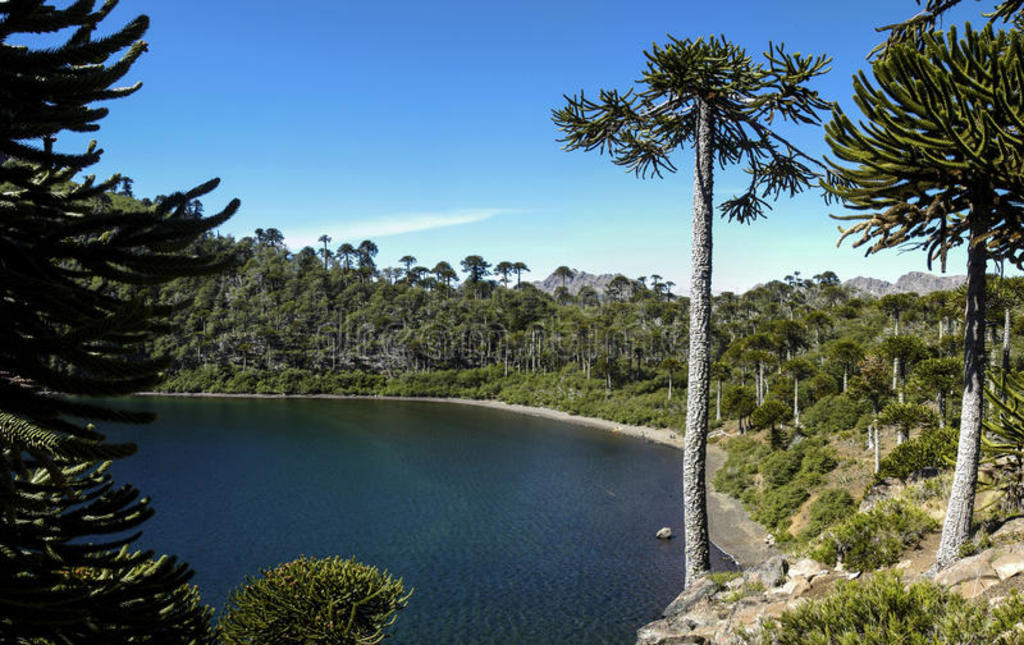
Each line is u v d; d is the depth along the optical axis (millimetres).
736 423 69875
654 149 18438
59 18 3588
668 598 30219
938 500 15625
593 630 26797
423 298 183500
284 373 143750
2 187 4387
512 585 31953
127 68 3922
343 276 199250
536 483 56000
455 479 57844
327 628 14469
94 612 4148
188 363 148125
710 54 13938
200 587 31438
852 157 9375
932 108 8039
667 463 64312
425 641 25812
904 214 9055
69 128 4133
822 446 46094
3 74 3350
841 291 142625
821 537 15258
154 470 61469
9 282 3330
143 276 3859
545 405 112875
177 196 3967
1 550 4125
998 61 7656
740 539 36844
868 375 42469
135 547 37906
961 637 5949
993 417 13453
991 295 30906
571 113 16453
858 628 6816
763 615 10164
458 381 137000
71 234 3686
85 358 3238
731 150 17922
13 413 3383
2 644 4020
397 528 42406
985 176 8258
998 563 8594
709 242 16734
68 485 3742
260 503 49031
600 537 40219
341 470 61812
